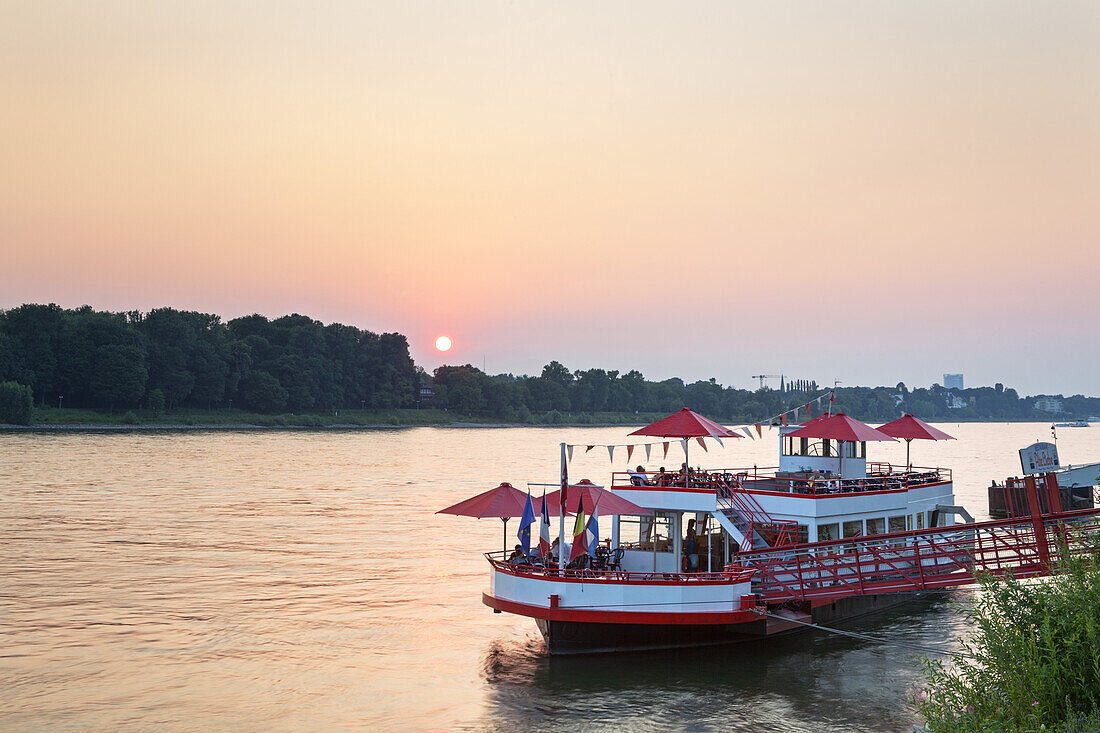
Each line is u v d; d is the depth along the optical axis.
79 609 44.94
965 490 113.31
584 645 34.81
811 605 38.31
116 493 97.38
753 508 40.25
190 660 36.38
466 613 44.94
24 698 31.66
